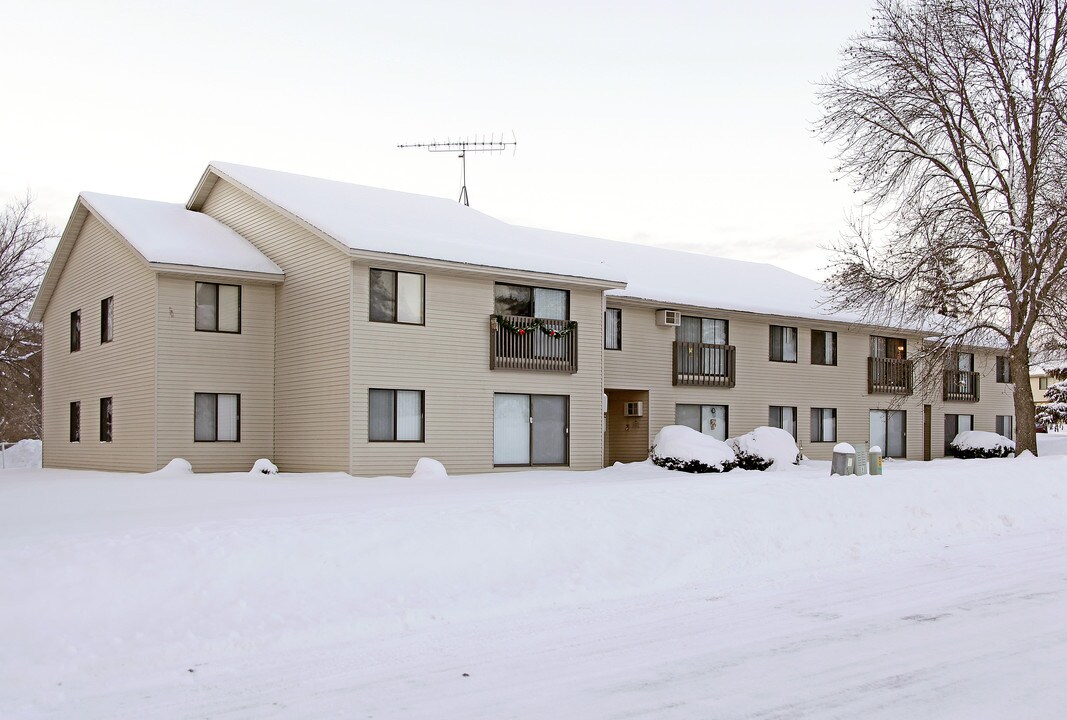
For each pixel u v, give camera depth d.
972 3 27.64
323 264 23.77
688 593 9.73
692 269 35.34
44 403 32.19
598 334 27.17
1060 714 5.89
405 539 9.99
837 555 12.01
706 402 31.45
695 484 15.52
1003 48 27.53
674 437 27.05
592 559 10.52
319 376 23.75
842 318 34.50
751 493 14.17
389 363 23.12
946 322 33.38
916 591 9.91
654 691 6.37
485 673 6.81
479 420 24.67
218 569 8.66
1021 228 26.97
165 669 6.90
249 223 27.25
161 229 26.17
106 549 8.80
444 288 24.20
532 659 7.19
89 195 28.22
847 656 7.29
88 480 21.03
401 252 22.84
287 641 7.57
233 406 25.22
